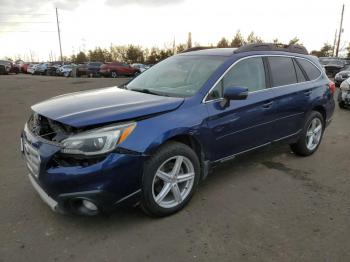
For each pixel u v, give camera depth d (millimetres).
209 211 3658
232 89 3678
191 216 3551
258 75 4426
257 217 3543
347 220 3490
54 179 2939
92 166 2908
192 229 3312
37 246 3039
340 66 24250
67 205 3031
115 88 4445
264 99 4332
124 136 3039
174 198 3557
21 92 16156
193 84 3904
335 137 6766
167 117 3348
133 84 4535
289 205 3811
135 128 3117
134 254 2938
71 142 2922
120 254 2938
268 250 2990
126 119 3113
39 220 3449
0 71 40062
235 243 3092
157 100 3533
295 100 4840
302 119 5105
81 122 2955
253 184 4359
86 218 3490
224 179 4500
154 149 3186
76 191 2924
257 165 5039
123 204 3145
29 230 3275
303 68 5215
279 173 4742
